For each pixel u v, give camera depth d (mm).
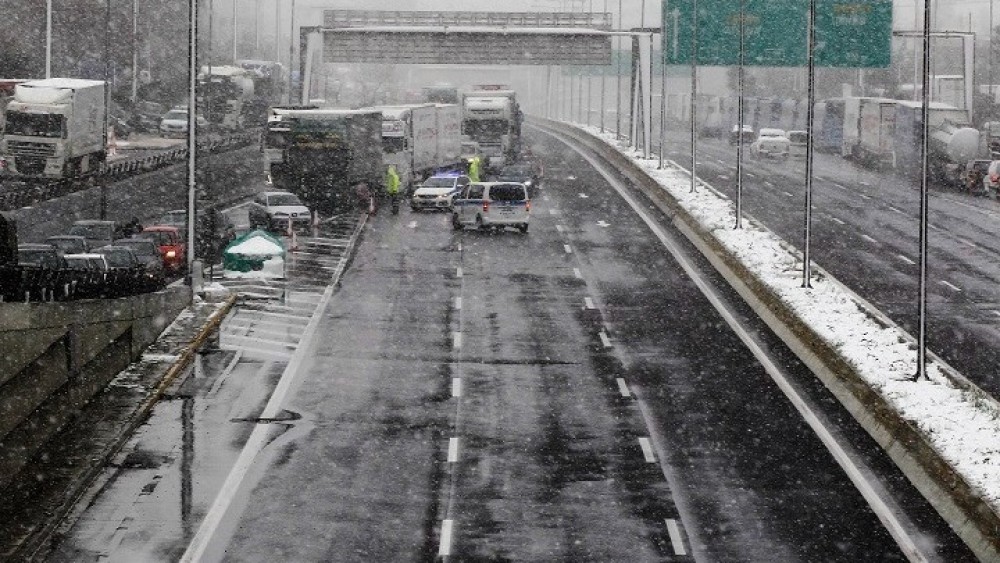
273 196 86938
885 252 77625
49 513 33531
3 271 40000
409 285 67312
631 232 86688
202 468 37844
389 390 47031
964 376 47562
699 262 75062
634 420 43031
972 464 34906
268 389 47094
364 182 97625
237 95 148625
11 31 146875
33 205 83250
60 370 43156
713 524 33031
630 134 150750
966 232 86938
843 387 45625
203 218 78188
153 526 32938
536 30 137750
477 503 34750
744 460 38562
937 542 31766
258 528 32750
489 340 55125
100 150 102438
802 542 31750
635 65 148500
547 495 35438
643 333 56500
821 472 37375
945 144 118188
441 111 115250
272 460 38656
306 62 136625
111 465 38188
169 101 173125
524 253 77750
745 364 50812
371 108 105625
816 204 100625
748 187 112375
